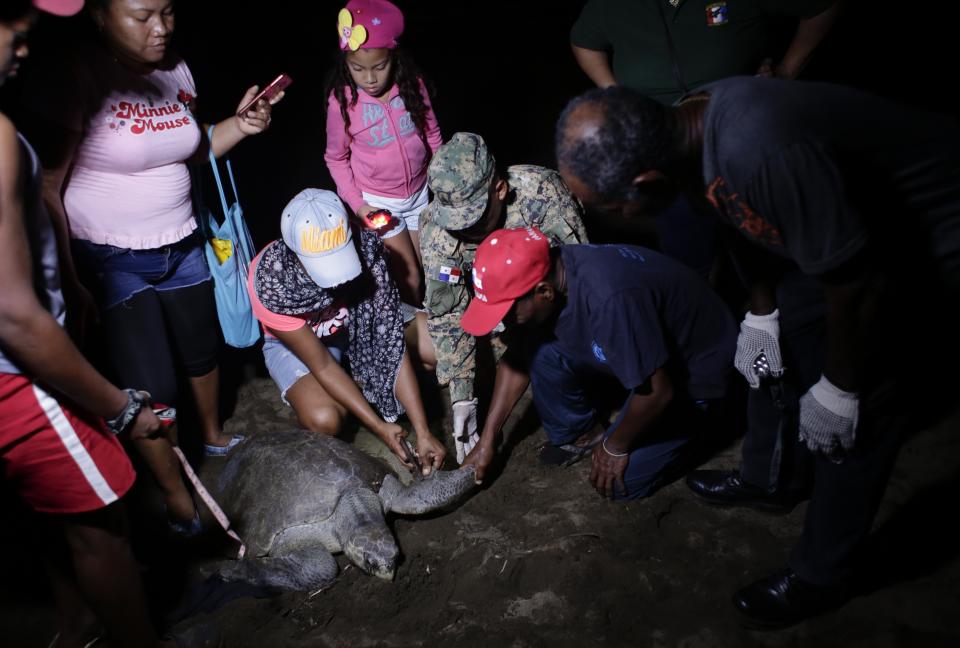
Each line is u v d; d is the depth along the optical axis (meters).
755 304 2.15
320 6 6.72
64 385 1.63
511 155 5.16
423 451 2.78
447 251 2.59
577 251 2.24
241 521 2.66
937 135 1.54
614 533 2.49
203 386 2.99
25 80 2.15
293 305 2.67
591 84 5.92
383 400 2.89
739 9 2.49
